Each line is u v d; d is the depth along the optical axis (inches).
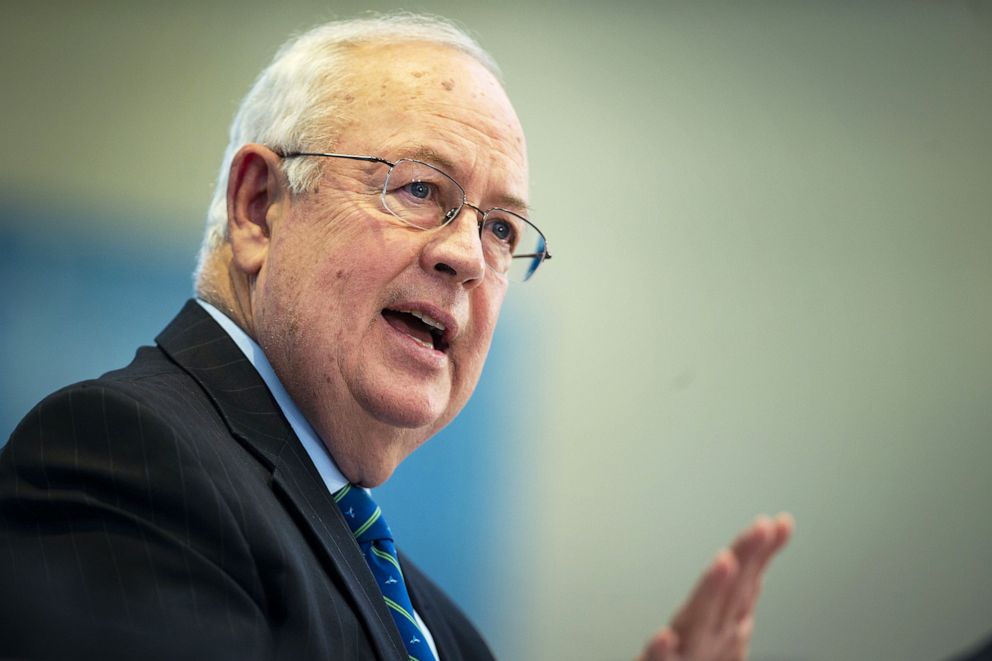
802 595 598.5
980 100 619.5
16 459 177.0
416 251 222.2
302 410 225.0
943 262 616.4
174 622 158.4
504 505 560.7
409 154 224.7
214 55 554.6
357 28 239.5
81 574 162.9
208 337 217.5
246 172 231.6
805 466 600.1
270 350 222.4
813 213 611.5
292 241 222.8
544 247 252.5
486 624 550.0
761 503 593.3
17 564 164.2
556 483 573.0
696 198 603.5
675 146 604.1
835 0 617.9
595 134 596.4
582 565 571.8
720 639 162.7
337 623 184.5
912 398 608.7
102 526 167.9
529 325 578.9
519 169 240.5
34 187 529.0
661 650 155.7
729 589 160.9
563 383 579.8
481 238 237.5
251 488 186.7
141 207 536.7
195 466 175.3
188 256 536.1
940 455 606.5
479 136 231.6
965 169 618.5
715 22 611.5
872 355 608.7
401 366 222.2
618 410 585.3
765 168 608.7
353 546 204.2
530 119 591.8
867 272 612.7
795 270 608.7
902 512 603.5
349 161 224.1
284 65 239.6
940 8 621.6
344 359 219.9
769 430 599.2
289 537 186.7
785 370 604.1
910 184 617.3
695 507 589.0
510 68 591.2
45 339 511.2
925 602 600.7
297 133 227.0
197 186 543.8
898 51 620.1
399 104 227.8
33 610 142.2
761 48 613.0
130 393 181.8
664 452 588.4
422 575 263.7
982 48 621.6
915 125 618.8
